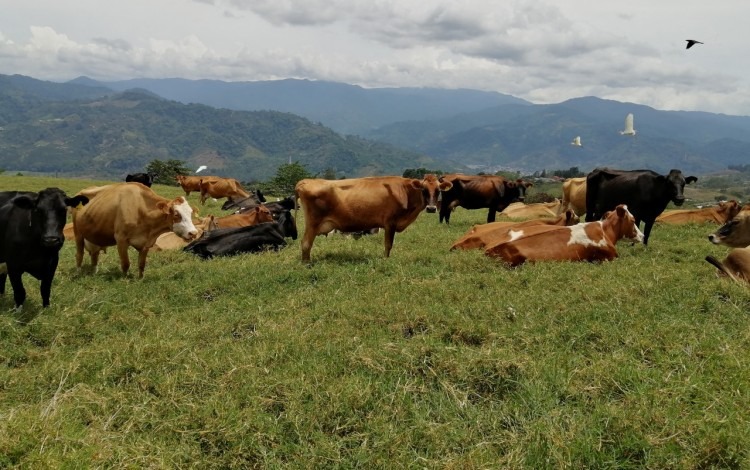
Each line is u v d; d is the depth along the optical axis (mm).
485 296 8500
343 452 4855
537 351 6520
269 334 7266
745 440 4520
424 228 18125
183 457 4750
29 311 8445
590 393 5520
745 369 5652
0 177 47062
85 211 11141
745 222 11508
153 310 8844
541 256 10641
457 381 5887
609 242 11188
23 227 8359
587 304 7961
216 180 34594
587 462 4547
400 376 5949
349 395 5473
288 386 5750
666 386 5504
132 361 6445
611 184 15133
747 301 8109
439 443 4852
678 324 6973
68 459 4375
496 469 4410
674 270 9750
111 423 5227
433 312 7723
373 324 7562
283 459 4844
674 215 18438
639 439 4660
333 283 9977
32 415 4953
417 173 99688
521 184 20297
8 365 6812
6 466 4273
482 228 12906
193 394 5758
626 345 6574
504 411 5305
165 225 11164
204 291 10031
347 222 11891
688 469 4352
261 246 14305
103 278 10859
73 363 6367
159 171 88188
